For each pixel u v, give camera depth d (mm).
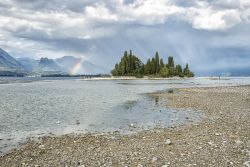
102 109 34406
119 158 14023
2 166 13086
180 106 37375
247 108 34312
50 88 82250
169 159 13695
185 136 18984
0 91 66500
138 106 37625
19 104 39156
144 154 14664
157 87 85375
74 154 14938
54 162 13578
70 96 53250
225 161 13203
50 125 24031
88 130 22078
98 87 88125
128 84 110500
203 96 51531
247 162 12891
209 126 22656
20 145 17438
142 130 22016
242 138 17859
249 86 86000
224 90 67500
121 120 26734
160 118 27891
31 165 13172
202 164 12859
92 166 12859
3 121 25688
